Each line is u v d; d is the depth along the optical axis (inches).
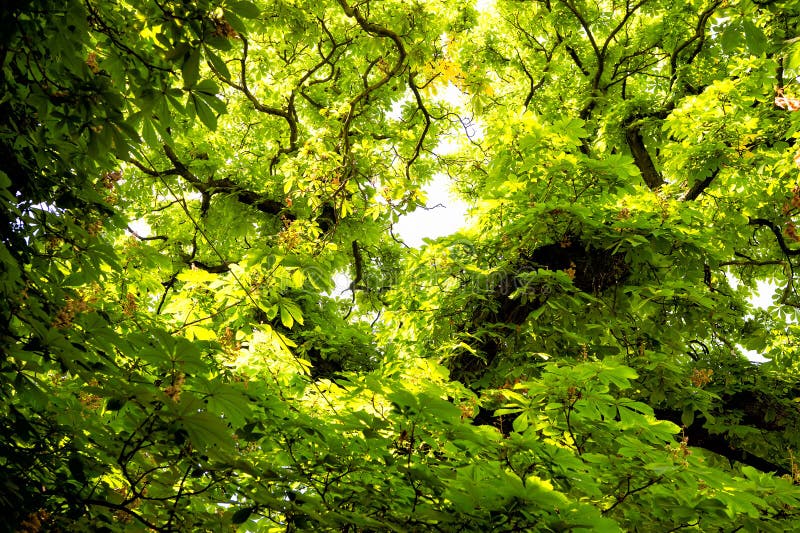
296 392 164.7
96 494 109.2
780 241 327.6
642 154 388.2
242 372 148.5
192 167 380.5
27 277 104.4
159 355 90.0
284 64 402.9
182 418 83.2
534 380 146.6
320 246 232.7
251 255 167.2
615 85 450.9
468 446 121.5
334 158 244.7
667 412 270.4
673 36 411.5
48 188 115.6
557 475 126.5
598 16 453.1
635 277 246.2
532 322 234.8
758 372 281.1
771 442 269.3
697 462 126.6
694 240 230.8
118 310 157.8
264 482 121.0
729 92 283.4
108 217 131.3
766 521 123.8
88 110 88.4
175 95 92.0
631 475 127.3
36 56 95.7
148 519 115.9
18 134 104.0
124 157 92.6
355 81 405.1
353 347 327.3
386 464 121.6
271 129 429.4
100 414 129.5
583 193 244.2
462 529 107.1
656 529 130.4
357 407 140.0
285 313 170.9
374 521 103.2
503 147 247.9
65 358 89.3
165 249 385.4
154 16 93.3
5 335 90.4
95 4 106.2
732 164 278.7
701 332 236.7
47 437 106.8
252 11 88.8
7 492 88.5
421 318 258.4
